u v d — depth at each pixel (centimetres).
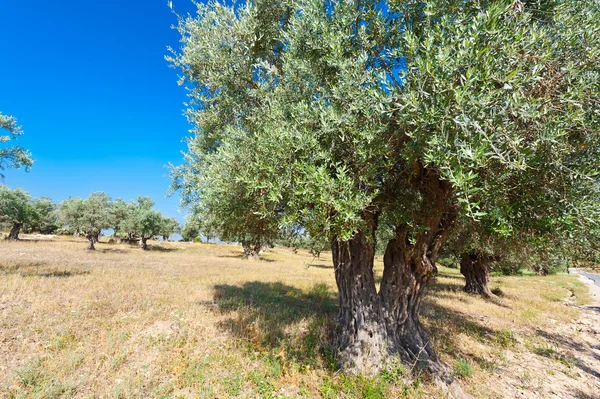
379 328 655
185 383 532
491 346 868
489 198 418
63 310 827
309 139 423
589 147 410
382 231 991
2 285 1013
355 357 630
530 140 376
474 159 302
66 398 471
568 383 687
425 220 607
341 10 501
